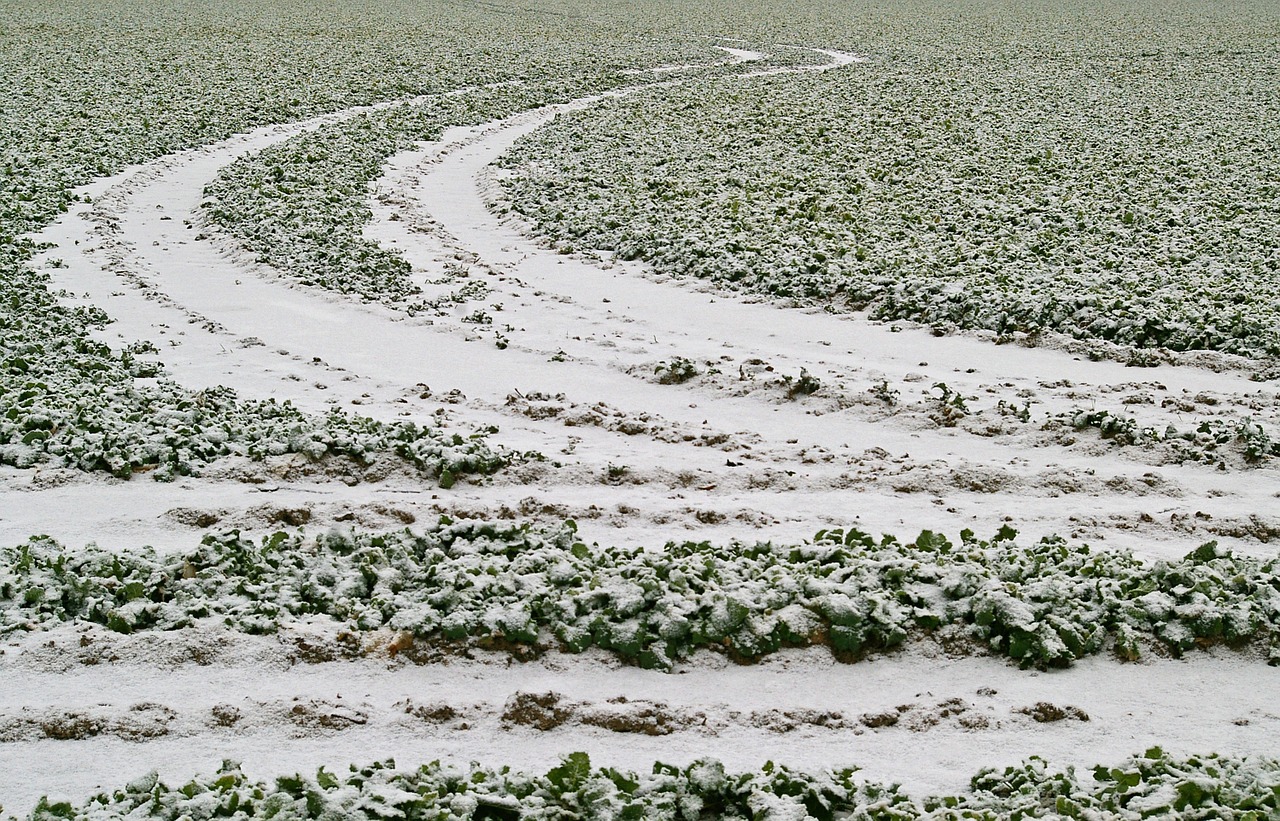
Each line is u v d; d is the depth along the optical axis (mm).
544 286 16781
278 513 9016
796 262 16875
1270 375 12719
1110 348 13609
